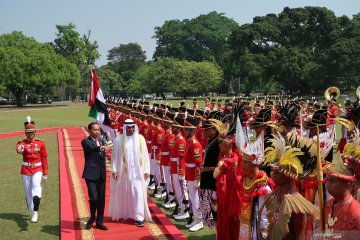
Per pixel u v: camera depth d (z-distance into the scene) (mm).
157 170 12031
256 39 72312
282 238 4512
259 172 5316
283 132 7055
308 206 4527
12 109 62969
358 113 7070
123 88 112562
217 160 7277
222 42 117438
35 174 9500
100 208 8914
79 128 33375
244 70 69562
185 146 9445
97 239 8227
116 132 19469
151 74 90562
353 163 4625
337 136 23156
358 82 65562
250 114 19250
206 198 7422
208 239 8203
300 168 4586
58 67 74688
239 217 5629
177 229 8805
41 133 30156
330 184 4117
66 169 15367
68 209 10258
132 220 9602
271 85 79125
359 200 4531
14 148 21891
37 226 9133
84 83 99688
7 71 67312
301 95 68688
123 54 142125
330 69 65375
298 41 74438
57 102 97000
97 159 8922
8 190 12438
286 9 76000
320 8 71188
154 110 14086
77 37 97750
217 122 6910
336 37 70000
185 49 117188
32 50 71625
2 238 8336
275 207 4707
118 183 9477
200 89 88875
